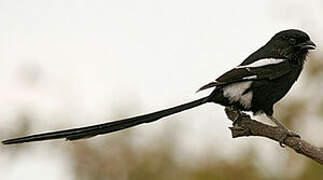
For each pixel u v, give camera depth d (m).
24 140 10.80
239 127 11.16
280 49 12.27
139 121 11.47
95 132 11.18
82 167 17.88
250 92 11.91
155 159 17.86
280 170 17.22
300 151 10.77
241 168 17.44
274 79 11.99
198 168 17.72
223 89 11.88
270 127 10.99
